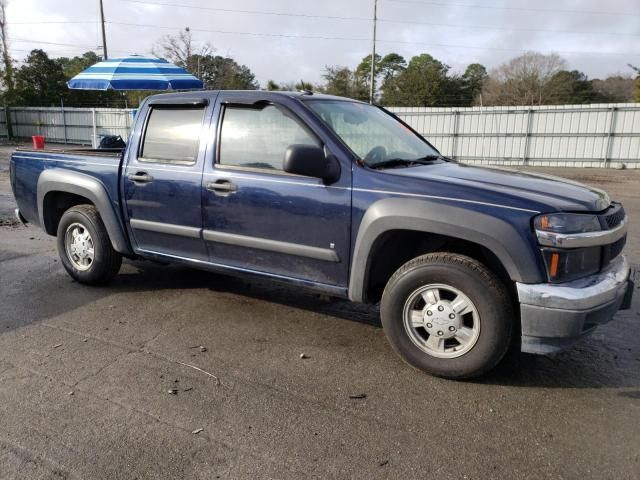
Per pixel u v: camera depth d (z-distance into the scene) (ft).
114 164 15.76
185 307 15.62
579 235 10.37
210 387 11.09
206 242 14.26
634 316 15.24
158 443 9.21
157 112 15.07
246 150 13.42
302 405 10.46
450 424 9.89
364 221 11.67
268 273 13.57
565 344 10.61
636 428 9.83
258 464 8.71
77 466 8.61
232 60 159.33
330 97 14.39
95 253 16.72
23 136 113.70
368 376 11.66
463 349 11.25
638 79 128.67
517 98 169.99
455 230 10.78
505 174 12.95
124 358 12.34
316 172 11.73
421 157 14.19
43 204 17.74
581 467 8.73
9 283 17.62
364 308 15.78
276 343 13.26
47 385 11.08
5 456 8.82
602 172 63.87
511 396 10.91
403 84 163.53
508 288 11.20
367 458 8.89
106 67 36.81
